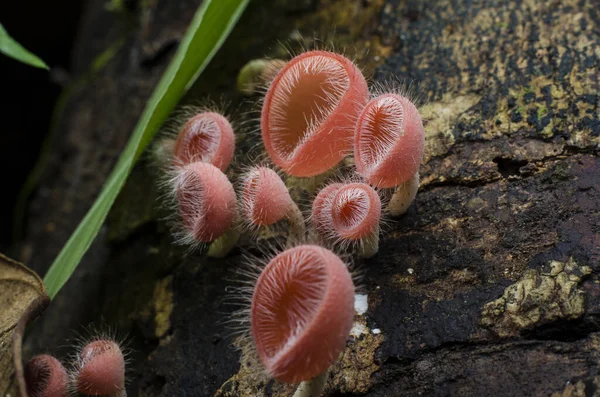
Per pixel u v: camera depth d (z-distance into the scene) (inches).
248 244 9.3
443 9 10.0
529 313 8.1
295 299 7.6
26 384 8.2
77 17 17.1
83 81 14.0
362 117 8.2
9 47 9.9
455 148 9.0
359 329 8.5
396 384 8.2
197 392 8.8
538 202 8.5
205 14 9.4
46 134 16.9
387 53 10.0
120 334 9.6
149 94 11.9
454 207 8.8
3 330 8.4
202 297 9.3
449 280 8.5
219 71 10.7
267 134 8.7
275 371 7.5
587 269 8.1
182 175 8.6
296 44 10.5
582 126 8.8
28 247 12.2
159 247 9.9
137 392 9.2
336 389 8.3
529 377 7.9
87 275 10.5
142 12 13.1
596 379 7.7
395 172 8.1
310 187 9.1
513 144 8.9
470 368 8.1
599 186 8.4
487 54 9.5
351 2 10.5
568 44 9.3
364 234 8.2
